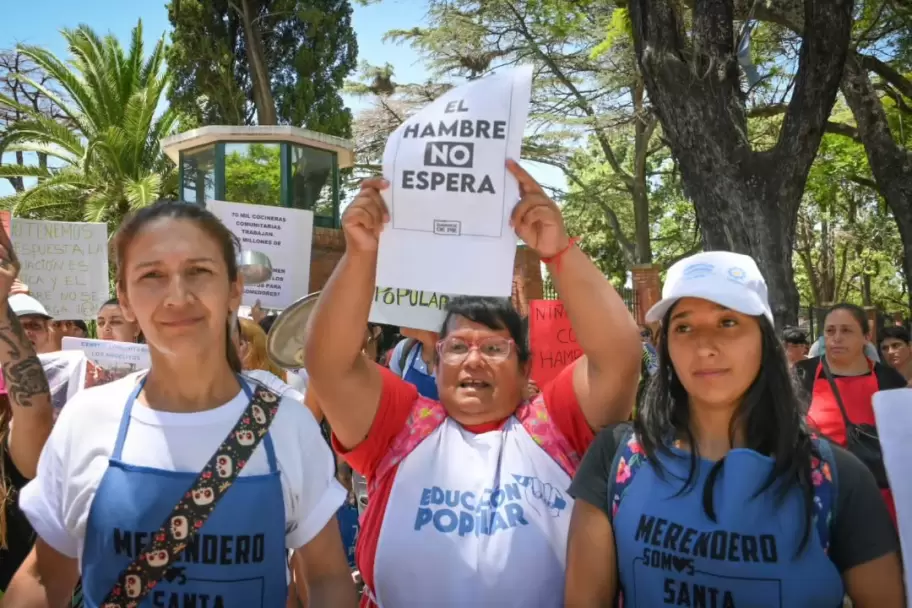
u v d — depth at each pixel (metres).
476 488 2.20
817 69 8.05
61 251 5.41
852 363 4.49
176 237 1.76
